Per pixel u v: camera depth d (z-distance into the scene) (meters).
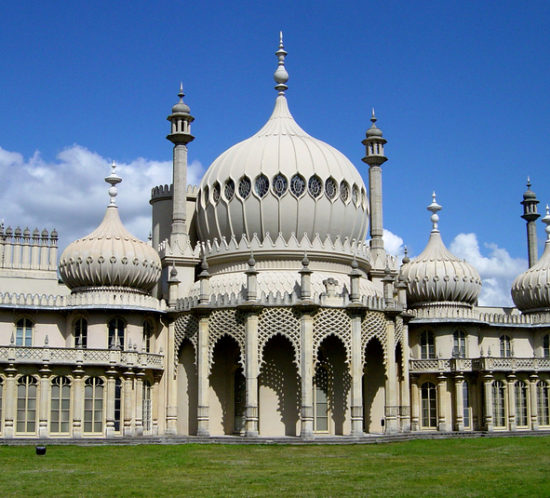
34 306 57.09
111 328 58.00
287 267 59.41
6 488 30.86
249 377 54.34
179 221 63.28
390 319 58.66
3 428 51.94
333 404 57.88
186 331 58.34
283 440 52.25
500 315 70.81
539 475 35.09
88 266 58.09
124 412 54.59
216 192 62.66
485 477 34.41
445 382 65.62
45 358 52.94
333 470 37.09
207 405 55.97
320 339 55.22
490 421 64.44
